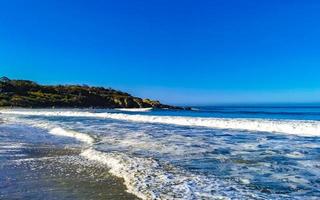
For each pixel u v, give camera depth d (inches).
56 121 1491.1
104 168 462.6
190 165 479.5
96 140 761.6
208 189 356.2
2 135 901.2
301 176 416.5
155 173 428.5
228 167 466.9
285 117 2080.5
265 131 997.8
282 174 426.6
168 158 532.1
